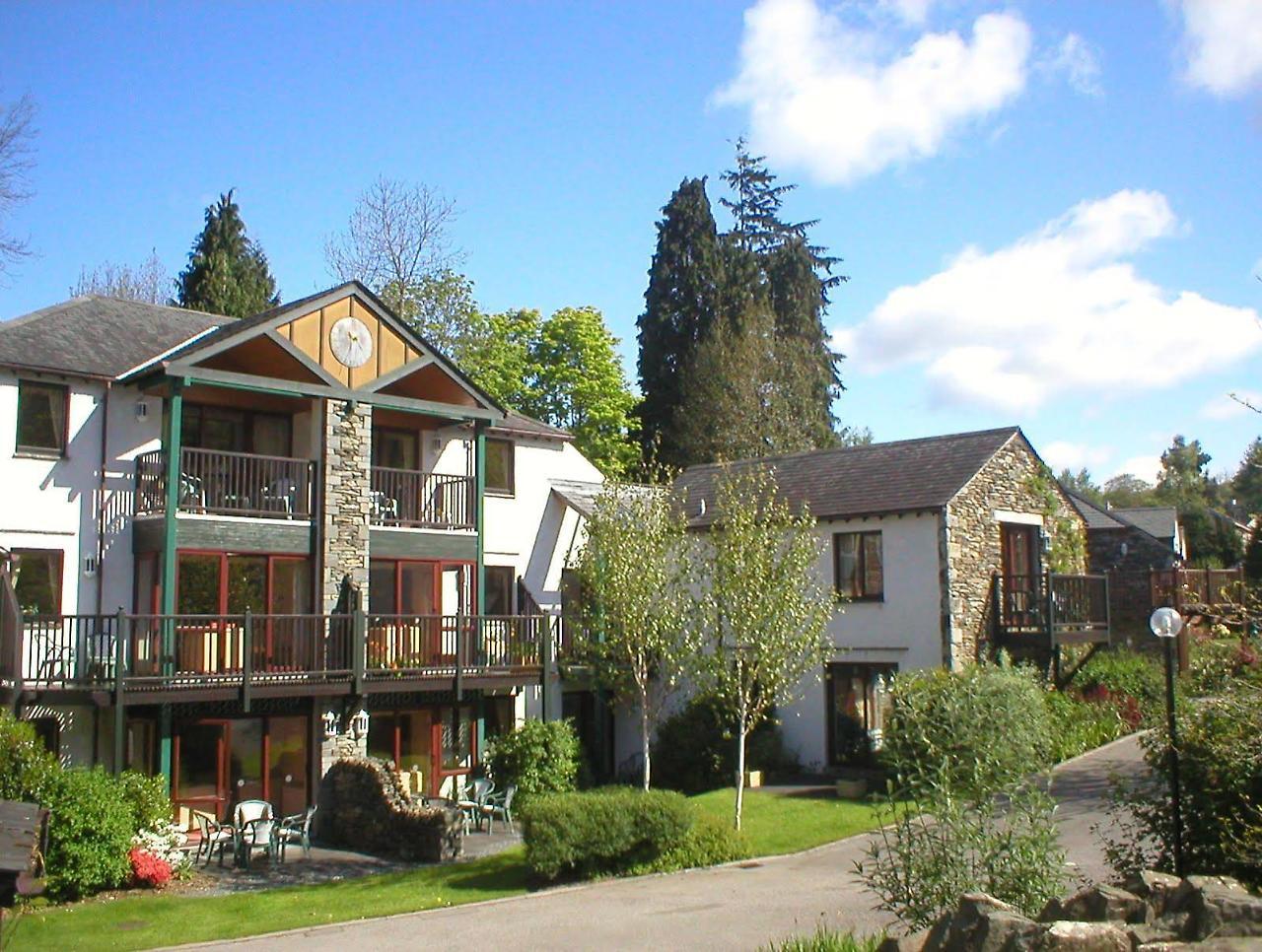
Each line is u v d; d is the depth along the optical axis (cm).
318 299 2444
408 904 1684
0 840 1151
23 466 2183
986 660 2481
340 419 2470
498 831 2322
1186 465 8375
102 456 2281
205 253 4897
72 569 2223
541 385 4941
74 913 1680
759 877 1728
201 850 2092
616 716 3016
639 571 2200
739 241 5631
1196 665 1449
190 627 2198
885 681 2628
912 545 2703
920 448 2977
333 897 1762
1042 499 2948
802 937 1217
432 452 2773
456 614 2573
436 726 2619
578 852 1783
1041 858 1009
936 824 1110
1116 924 775
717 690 2133
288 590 2430
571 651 2709
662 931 1391
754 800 2359
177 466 2223
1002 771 1201
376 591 2575
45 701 2028
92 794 1814
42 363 2211
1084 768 2303
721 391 4778
